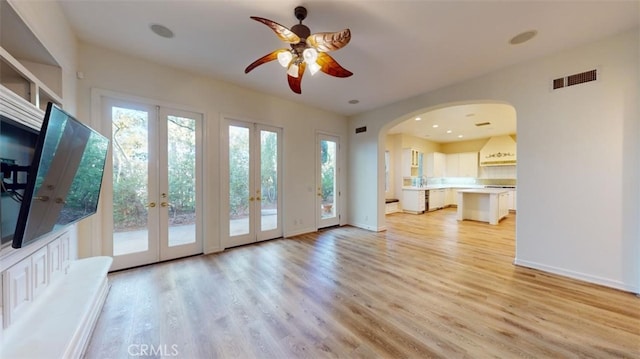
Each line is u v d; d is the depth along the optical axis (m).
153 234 3.19
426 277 2.80
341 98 4.52
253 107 4.14
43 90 1.91
